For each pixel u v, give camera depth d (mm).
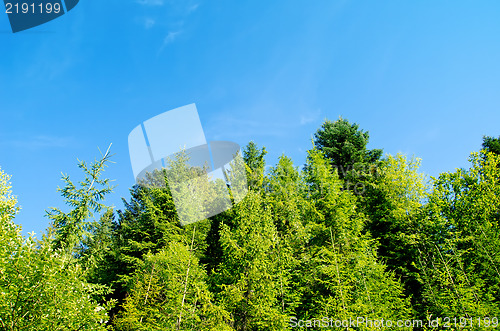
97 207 12742
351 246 15125
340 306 11891
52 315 7605
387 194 19844
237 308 11602
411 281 17031
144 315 12102
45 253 8211
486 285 14992
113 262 19672
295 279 13992
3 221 8461
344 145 23719
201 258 16203
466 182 19078
